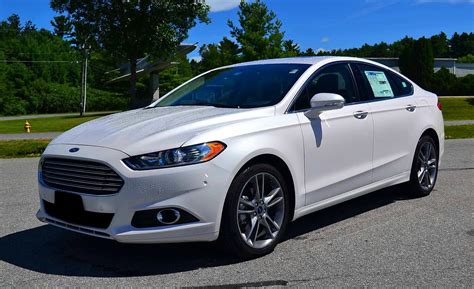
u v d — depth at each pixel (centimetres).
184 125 401
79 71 8412
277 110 441
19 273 392
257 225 413
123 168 368
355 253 427
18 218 562
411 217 537
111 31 3173
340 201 496
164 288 357
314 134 457
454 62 6981
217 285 361
